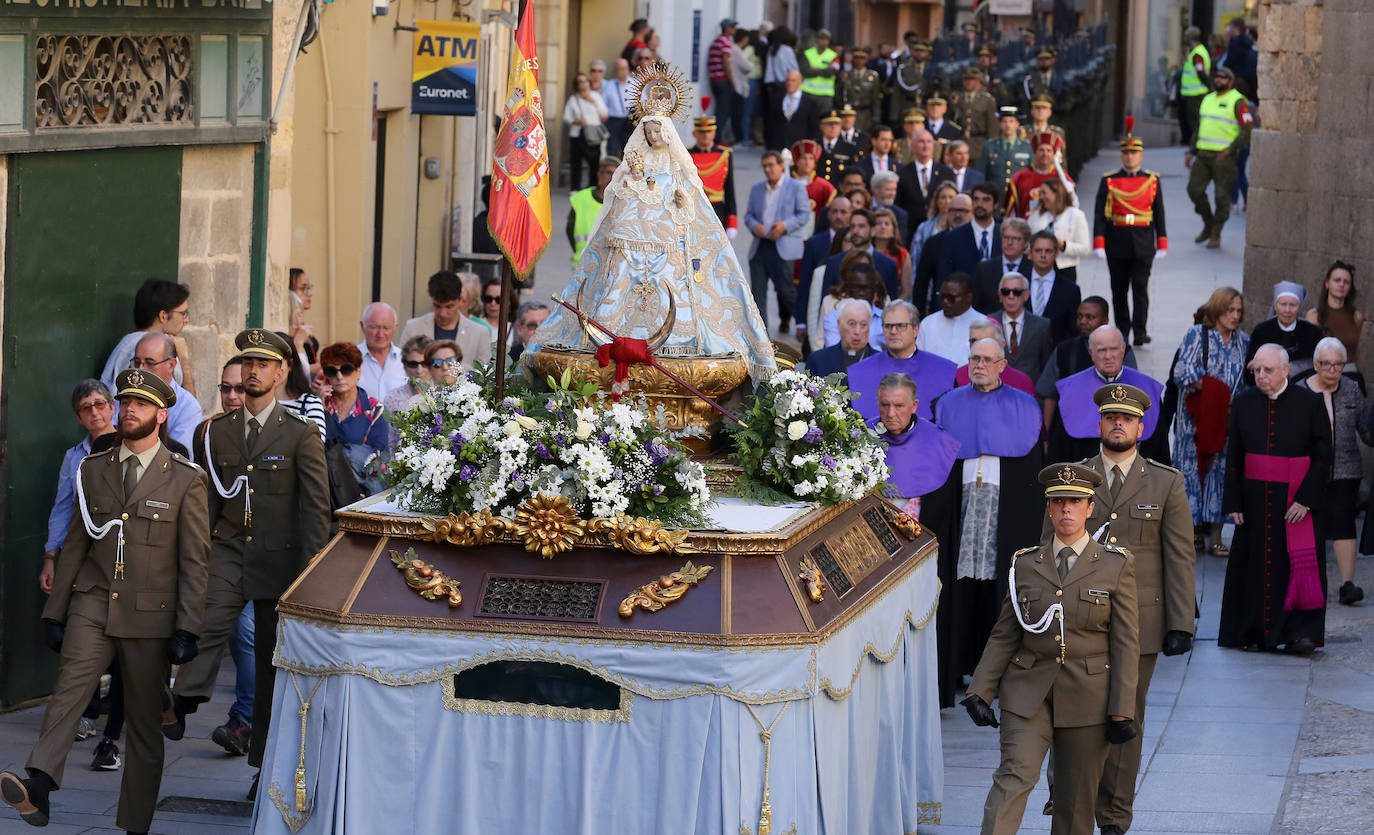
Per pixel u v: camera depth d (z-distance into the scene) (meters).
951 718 17.41
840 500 12.60
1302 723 16.77
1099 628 12.42
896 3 80.06
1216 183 43.75
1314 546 19.34
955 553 17.16
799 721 11.17
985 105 41.47
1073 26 69.31
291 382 16.48
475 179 32.12
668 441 11.77
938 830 14.06
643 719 11.04
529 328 21.48
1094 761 12.55
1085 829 12.68
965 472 17.45
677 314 12.87
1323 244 26.56
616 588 11.23
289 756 11.62
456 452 11.77
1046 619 12.40
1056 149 31.81
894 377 16.70
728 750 10.94
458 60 27.67
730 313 13.12
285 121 19.73
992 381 17.45
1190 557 13.88
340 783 11.31
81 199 16.86
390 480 12.27
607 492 11.33
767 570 11.30
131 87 17.41
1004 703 12.65
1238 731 16.53
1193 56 59.38
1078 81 55.03
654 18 59.06
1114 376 19.03
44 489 16.61
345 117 26.42
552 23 51.50
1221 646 19.73
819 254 29.00
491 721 11.25
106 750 15.06
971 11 79.38
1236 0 72.50
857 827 12.20
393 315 20.09
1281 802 14.48
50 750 12.98
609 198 13.12
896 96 54.25
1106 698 12.47
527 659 11.12
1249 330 28.50
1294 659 19.20
